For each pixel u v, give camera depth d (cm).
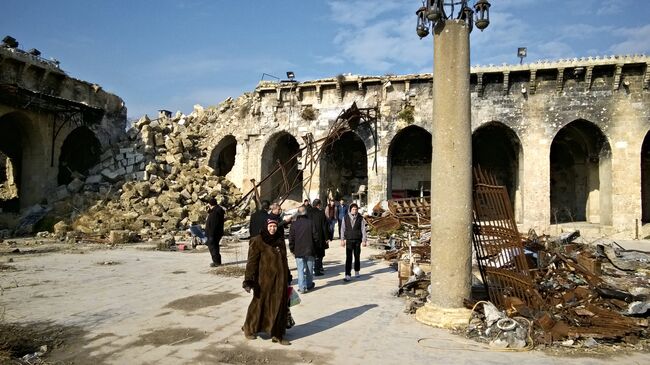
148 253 1772
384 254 1655
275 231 702
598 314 746
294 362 596
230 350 639
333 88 3108
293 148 3688
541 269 1000
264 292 681
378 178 2969
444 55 783
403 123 2955
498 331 687
